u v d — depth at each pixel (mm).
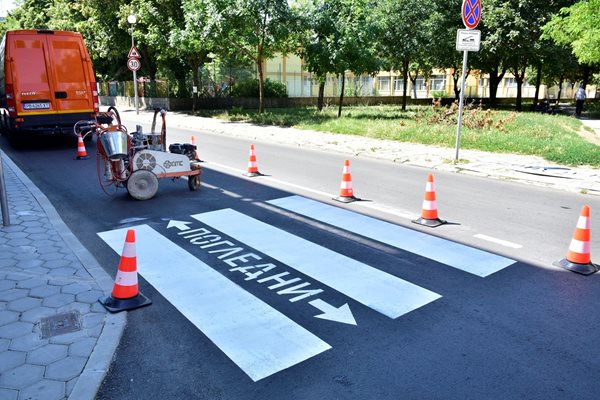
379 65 23812
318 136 17438
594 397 3281
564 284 5078
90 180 10227
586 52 14867
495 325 4230
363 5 22688
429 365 3646
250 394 3336
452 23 29641
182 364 3688
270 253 5945
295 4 23172
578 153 12258
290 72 42812
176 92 32281
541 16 26125
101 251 6078
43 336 4000
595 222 7289
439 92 47438
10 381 3414
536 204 8352
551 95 65250
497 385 3410
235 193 9070
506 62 30656
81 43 14469
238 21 22234
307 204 8273
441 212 7828
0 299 4629
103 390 3385
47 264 5508
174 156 8797
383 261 5691
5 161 12297
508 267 5523
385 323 4262
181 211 7848
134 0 28719
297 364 3670
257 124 22062
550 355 3777
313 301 4688
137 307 4535
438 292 4879
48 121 14203
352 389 3373
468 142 14625
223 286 5027
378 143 15484
